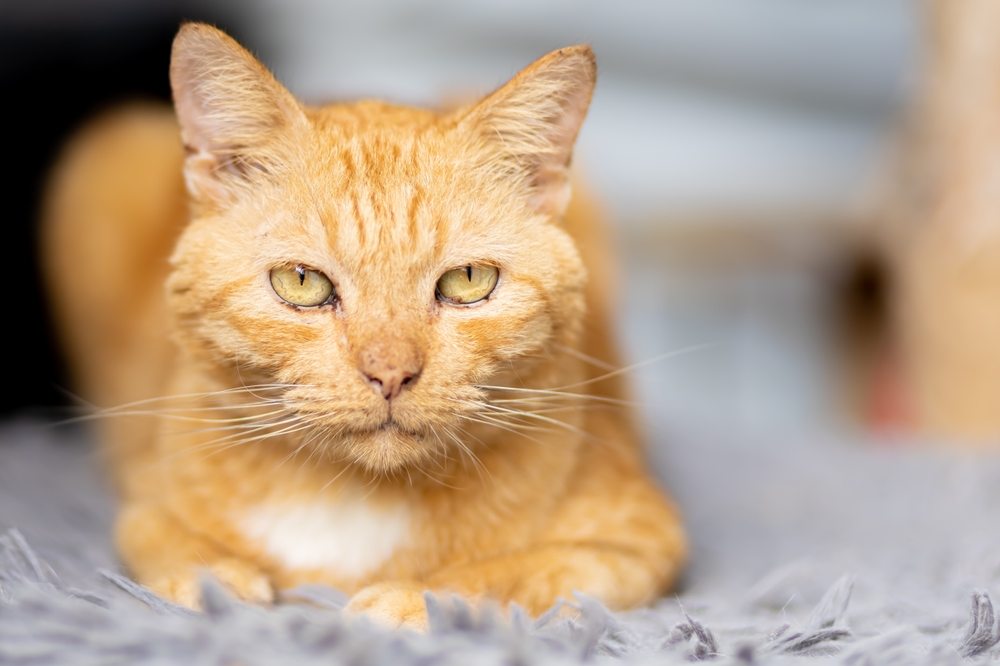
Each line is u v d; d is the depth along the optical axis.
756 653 0.34
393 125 0.43
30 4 0.71
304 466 0.42
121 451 0.53
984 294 0.68
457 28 0.89
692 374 0.95
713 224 0.92
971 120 0.67
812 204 0.92
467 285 0.42
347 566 0.42
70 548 0.44
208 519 0.43
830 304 0.91
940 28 0.69
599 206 0.61
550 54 0.43
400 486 0.42
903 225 0.76
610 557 0.42
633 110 0.92
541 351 0.43
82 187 0.64
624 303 0.73
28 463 0.57
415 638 0.33
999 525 0.52
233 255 0.41
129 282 0.59
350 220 0.40
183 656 0.32
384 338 0.39
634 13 0.90
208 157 0.43
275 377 0.40
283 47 0.84
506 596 0.39
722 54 0.92
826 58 0.94
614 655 0.35
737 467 0.64
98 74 0.73
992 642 0.35
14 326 0.70
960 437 0.70
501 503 0.43
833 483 0.61
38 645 0.32
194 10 0.77
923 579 0.44
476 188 0.42
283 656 0.32
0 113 0.70
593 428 0.48
